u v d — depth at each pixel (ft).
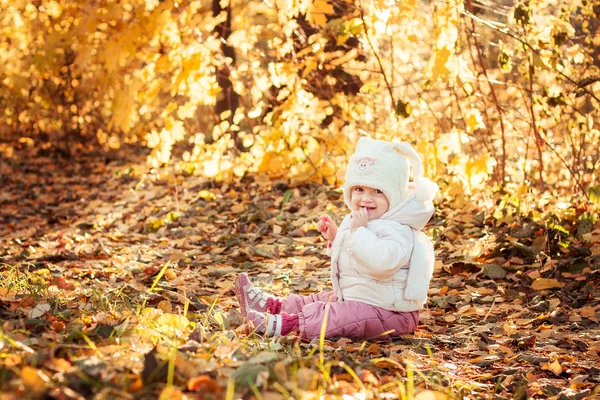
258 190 25.94
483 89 25.35
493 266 17.44
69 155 39.60
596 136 22.31
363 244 12.28
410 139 25.17
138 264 18.54
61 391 7.58
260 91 25.89
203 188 27.68
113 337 10.00
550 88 22.22
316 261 18.92
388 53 29.27
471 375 11.42
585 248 17.92
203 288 16.30
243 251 19.70
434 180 23.04
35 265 18.47
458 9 20.54
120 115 24.58
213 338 10.76
